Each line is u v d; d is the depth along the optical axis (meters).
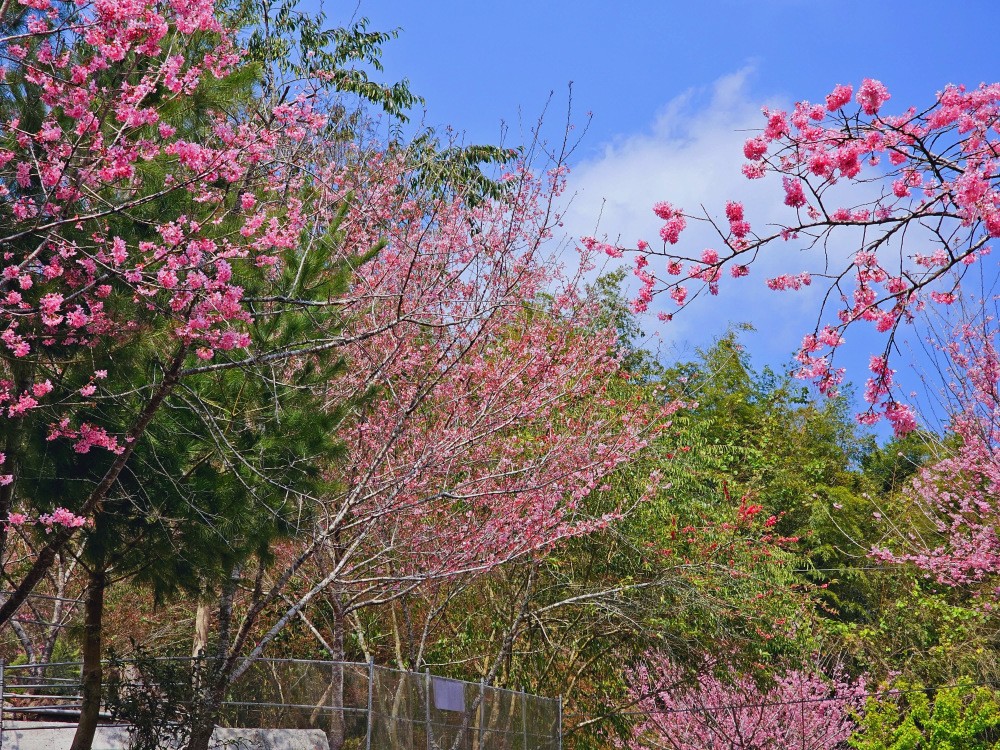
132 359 9.60
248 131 8.99
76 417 9.69
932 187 5.96
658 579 17.77
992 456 14.84
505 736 15.63
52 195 8.42
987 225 5.56
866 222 5.90
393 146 16.47
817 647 19.59
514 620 17.25
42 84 8.30
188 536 10.45
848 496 30.14
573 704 19.20
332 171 14.41
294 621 17.08
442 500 14.78
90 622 11.23
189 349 9.17
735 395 33.78
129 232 9.23
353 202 13.88
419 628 17.95
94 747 12.47
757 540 20.47
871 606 25.88
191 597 11.10
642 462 18.28
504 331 15.79
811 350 6.58
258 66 10.45
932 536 22.77
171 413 10.49
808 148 6.09
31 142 8.33
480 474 14.82
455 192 15.75
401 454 14.41
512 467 15.10
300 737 12.46
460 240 15.21
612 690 18.89
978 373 14.73
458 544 14.44
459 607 18.08
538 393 14.99
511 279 14.81
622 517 15.65
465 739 14.51
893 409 6.54
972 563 16.00
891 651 22.38
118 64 8.91
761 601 18.70
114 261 8.08
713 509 20.27
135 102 8.14
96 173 8.37
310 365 11.77
